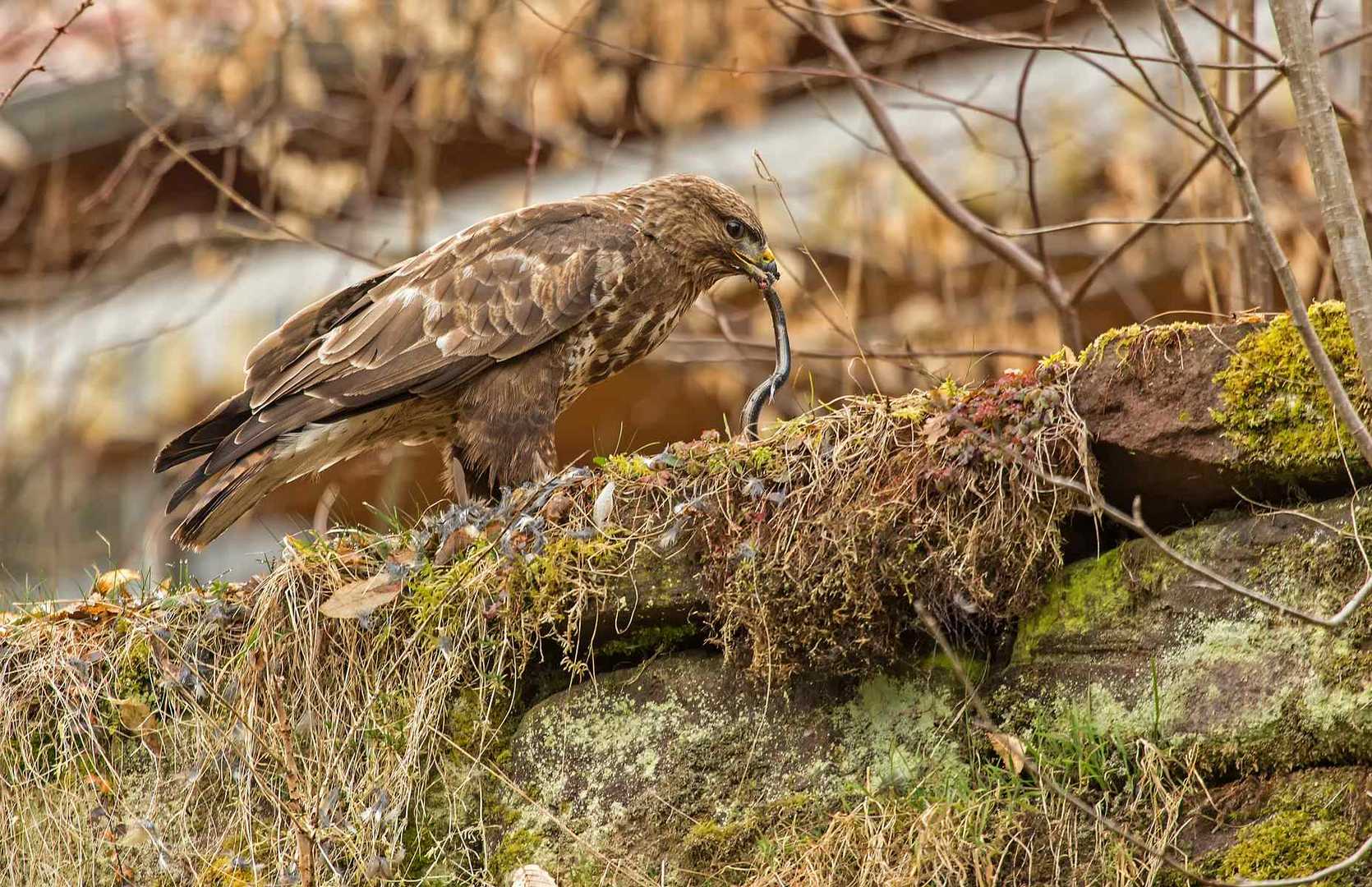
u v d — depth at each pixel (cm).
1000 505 795
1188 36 1619
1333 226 743
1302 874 701
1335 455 745
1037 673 794
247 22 1720
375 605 888
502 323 1123
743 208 1216
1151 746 748
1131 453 788
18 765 961
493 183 2095
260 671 914
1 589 1125
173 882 908
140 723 927
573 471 920
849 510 816
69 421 2036
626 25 1709
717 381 1884
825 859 784
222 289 1881
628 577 868
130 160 1677
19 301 2081
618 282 1161
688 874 817
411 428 1162
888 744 811
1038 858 755
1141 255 1647
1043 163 1698
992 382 850
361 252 1933
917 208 1702
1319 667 725
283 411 1080
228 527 1125
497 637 884
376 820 873
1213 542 773
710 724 847
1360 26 1288
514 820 866
